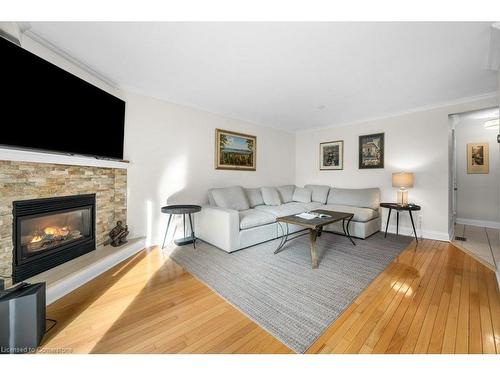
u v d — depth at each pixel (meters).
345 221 3.60
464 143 4.48
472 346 1.25
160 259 2.57
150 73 2.44
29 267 1.79
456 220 4.59
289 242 3.26
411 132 3.68
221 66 2.28
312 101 3.31
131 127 2.82
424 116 3.54
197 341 1.30
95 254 2.31
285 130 5.20
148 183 3.00
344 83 2.67
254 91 2.94
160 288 1.92
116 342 1.29
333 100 3.26
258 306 1.65
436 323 1.45
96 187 2.45
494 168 4.19
